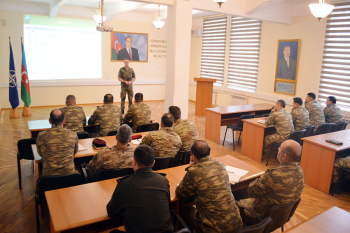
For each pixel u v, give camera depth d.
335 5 5.98
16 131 6.07
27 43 8.28
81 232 2.01
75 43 9.05
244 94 8.47
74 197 2.11
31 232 2.66
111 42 9.62
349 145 3.80
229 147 5.64
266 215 2.15
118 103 9.98
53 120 2.60
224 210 1.91
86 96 9.48
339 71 6.04
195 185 1.98
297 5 6.73
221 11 5.71
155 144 2.86
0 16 7.77
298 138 4.50
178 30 5.25
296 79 6.94
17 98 7.23
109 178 2.52
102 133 4.07
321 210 3.37
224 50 9.17
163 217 1.73
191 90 10.91
